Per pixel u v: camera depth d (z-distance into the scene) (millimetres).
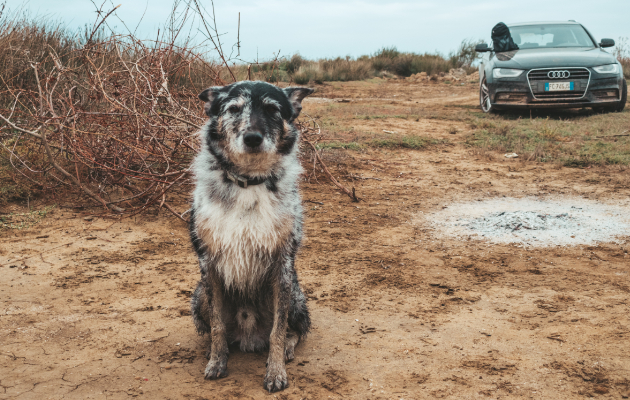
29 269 5090
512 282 4922
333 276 5141
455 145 11141
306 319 3818
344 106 16359
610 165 9336
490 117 14086
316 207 7387
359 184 8531
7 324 4043
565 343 3713
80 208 6867
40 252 5508
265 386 3244
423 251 5820
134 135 6957
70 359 3562
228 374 3449
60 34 10391
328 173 7938
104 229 6258
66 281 4879
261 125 3369
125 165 6973
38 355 3600
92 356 3611
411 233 6410
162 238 6113
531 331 3928
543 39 14914
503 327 4016
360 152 10281
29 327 4008
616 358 3477
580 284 4801
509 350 3654
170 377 3375
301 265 5422
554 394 3100
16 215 6480
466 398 3086
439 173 9195
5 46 9352
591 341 3719
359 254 5730
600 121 12633
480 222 6715
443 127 12867
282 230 3465
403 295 4691
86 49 7020
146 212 6887
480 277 5074
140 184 7480
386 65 32562
